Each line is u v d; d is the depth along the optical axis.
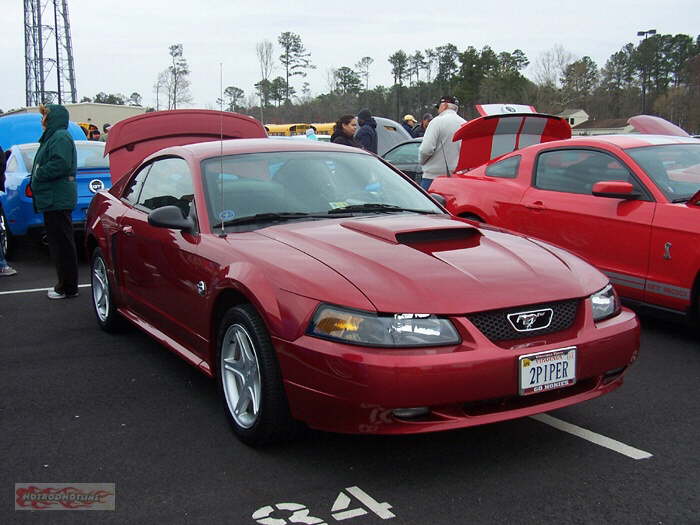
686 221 4.87
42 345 5.17
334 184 4.28
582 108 68.12
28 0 54.34
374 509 2.82
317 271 3.14
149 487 3.03
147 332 4.62
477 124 7.08
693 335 5.25
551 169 6.12
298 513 2.80
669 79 71.94
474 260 3.30
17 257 9.16
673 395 4.07
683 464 3.20
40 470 3.21
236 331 3.42
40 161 6.38
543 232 5.96
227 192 4.04
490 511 2.80
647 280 5.12
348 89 63.34
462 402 2.88
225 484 3.04
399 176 4.71
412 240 3.53
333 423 2.95
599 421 3.71
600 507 2.82
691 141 5.84
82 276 7.86
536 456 3.29
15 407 3.97
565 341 3.07
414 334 2.86
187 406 3.96
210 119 6.56
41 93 54.94
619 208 5.34
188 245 3.87
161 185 4.60
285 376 3.07
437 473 3.12
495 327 2.98
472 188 6.75
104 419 3.79
